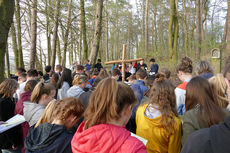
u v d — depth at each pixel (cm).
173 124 161
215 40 1105
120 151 93
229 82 83
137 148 95
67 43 1008
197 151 78
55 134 140
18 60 1222
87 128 106
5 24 346
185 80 248
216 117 131
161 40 2241
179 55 1444
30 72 389
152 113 172
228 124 73
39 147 136
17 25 1054
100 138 96
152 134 167
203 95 140
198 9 1283
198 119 135
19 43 1117
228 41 716
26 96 259
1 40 345
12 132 246
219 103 145
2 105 254
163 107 165
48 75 593
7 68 1344
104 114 101
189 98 152
